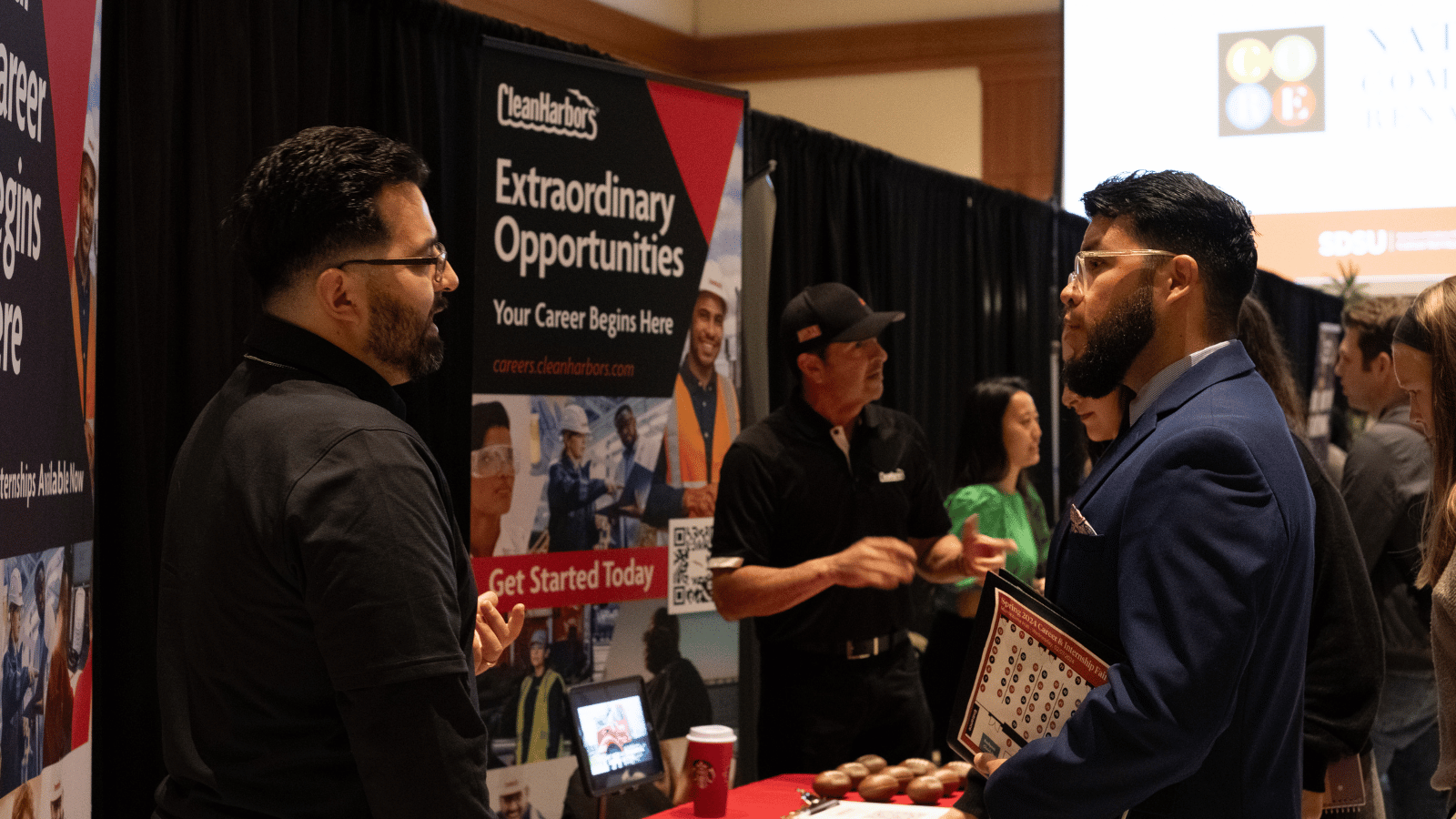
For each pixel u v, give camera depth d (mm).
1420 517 2682
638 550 2447
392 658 1008
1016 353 5188
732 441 2592
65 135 1271
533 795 2297
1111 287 1247
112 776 1969
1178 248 1229
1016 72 6336
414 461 1095
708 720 2547
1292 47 4668
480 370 2236
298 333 1163
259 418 1112
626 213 2426
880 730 2449
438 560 1069
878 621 2441
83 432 1350
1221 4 4758
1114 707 1082
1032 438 3301
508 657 2273
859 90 6660
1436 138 4496
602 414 2395
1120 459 1229
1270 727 1162
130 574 1975
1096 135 4930
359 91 2469
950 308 4777
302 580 1043
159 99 2045
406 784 1002
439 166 2576
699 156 2537
